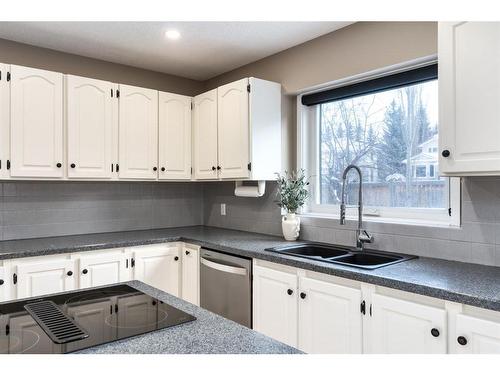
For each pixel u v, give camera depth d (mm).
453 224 2137
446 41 1730
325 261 2105
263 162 2939
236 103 2977
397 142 2525
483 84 1608
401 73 2402
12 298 2340
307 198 3033
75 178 2783
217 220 3783
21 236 2891
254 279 2422
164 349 932
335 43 2656
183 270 3076
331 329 1958
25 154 2572
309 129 3107
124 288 1500
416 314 1609
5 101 2500
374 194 2658
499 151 1563
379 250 2385
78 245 2615
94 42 2852
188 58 3215
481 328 1415
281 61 3057
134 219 3508
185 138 3416
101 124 2912
